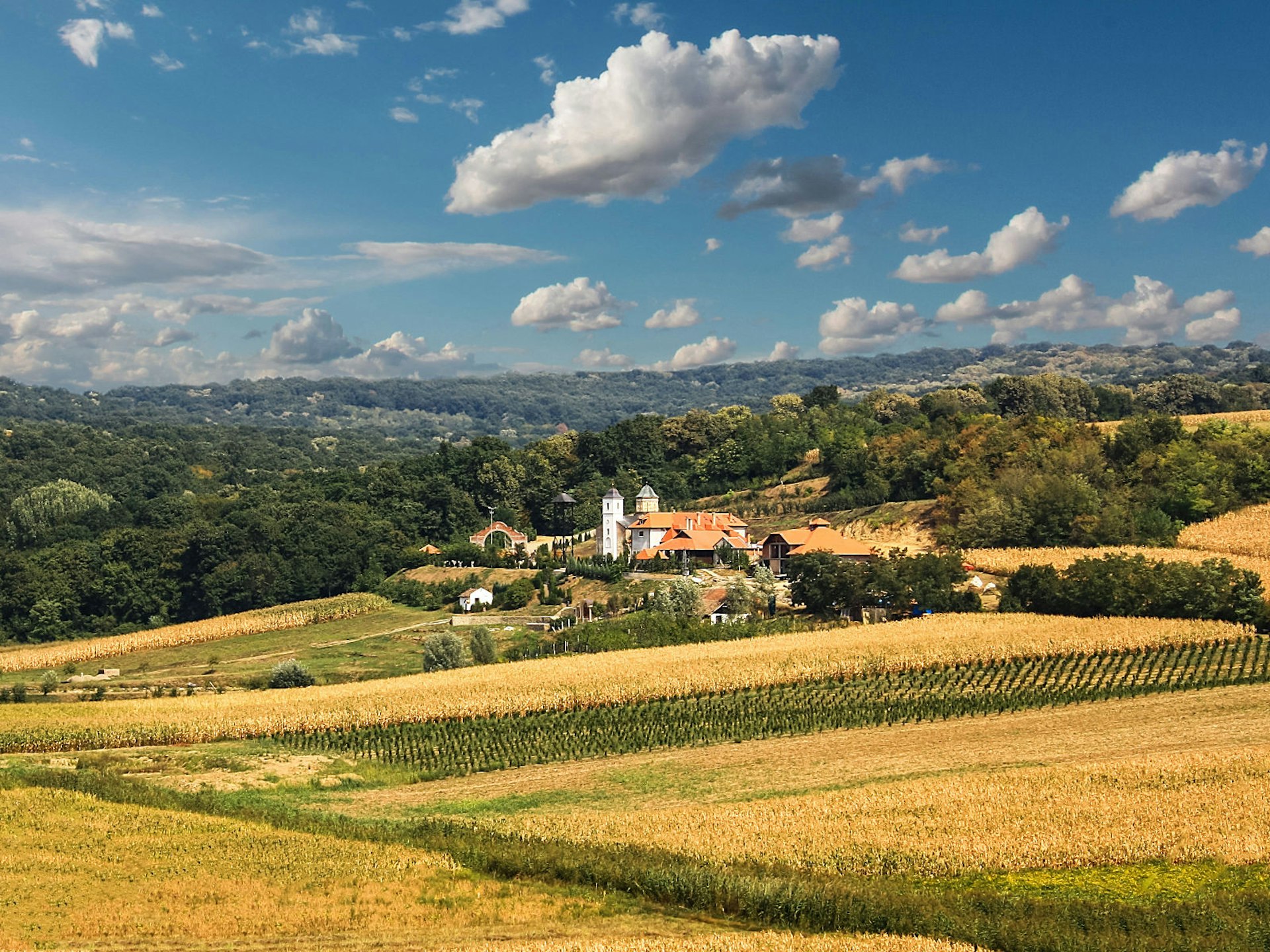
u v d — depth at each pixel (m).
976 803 50.12
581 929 37.41
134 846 45.53
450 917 38.28
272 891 40.50
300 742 71.88
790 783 58.53
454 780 63.03
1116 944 34.28
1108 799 49.84
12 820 49.03
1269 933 35.19
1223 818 46.50
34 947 35.41
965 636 90.25
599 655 91.94
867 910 37.34
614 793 58.38
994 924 35.78
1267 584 109.25
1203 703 72.12
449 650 97.56
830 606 109.88
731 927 37.81
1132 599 98.94
